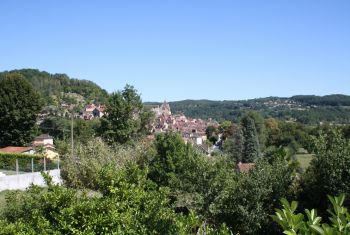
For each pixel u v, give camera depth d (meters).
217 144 105.19
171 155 26.36
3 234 8.29
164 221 6.70
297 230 2.92
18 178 28.77
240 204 18.00
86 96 124.50
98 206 8.58
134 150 29.66
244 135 74.12
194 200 19.14
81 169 21.70
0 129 56.09
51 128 67.69
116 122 43.28
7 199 10.57
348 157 17.12
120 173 9.84
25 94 56.81
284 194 18.12
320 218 2.96
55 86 122.88
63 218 8.38
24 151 49.00
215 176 18.94
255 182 18.05
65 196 8.91
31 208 9.90
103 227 8.32
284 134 81.88
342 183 16.77
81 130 62.53
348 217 2.90
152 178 26.27
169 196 21.33
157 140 28.06
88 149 24.78
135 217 8.18
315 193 17.69
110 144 42.19
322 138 18.69
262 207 17.89
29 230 8.38
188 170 20.00
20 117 55.88
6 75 58.38
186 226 5.95
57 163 35.72
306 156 58.03
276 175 18.53
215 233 5.00
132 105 43.75
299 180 19.11
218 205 18.48
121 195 9.45
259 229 17.80
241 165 38.50
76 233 8.25
